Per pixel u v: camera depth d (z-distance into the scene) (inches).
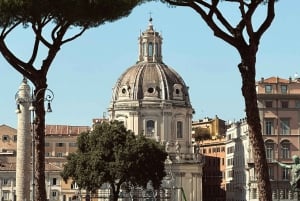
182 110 5861.2
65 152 7022.6
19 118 2689.5
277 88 5137.8
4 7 1379.2
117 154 3885.3
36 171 1492.4
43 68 1508.4
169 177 5610.2
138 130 5757.9
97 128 4047.7
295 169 1419.8
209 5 1315.2
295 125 5123.0
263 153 1277.1
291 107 5137.8
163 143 5733.3
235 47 1306.6
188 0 1312.7
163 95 5831.7
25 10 1396.4
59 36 1504.7
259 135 1282.0
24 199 2586.1
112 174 3853.3
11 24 1465.3
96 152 3902.6
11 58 1486.2
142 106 5782.5
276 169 5032.0
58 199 5728.3
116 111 5851.4
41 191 1476.4
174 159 5713.6
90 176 3865.7
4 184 5664.4
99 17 1445.6
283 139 5103.3
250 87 1291.8
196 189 5743.1
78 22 1488.7
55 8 1402.6
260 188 1268.5
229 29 1312.7
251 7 1288.1
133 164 3882.9
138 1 1471.5
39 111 1496.1
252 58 1296.8
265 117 5108.3
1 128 6791.3
